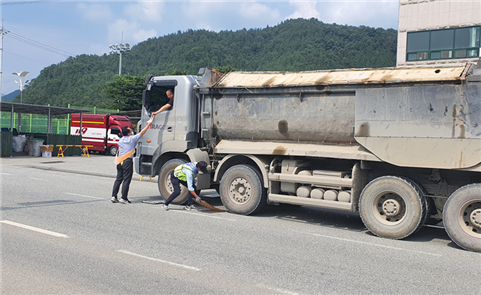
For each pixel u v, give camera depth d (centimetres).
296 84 855
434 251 660
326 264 563
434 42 2320
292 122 870
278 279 494
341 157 801
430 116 716
